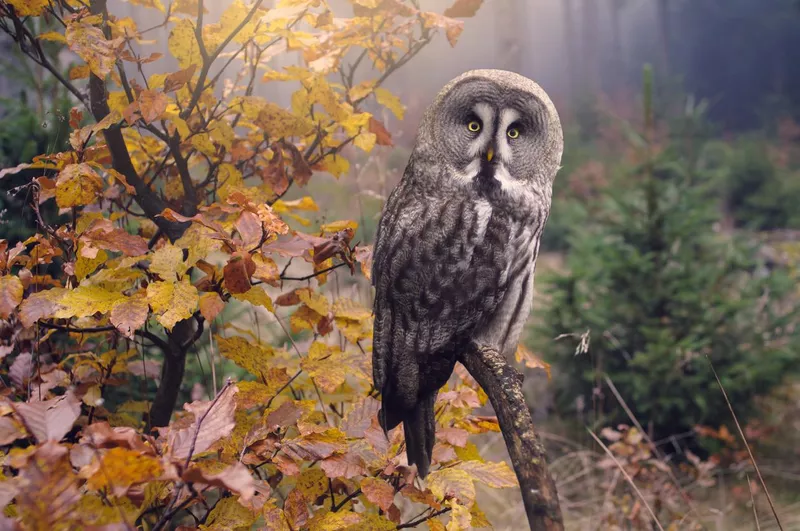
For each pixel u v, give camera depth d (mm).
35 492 866
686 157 4703
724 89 14609
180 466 914
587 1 14508
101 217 1297
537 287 2881
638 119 7688
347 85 1537
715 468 2428
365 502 1302
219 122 1362
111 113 1288
